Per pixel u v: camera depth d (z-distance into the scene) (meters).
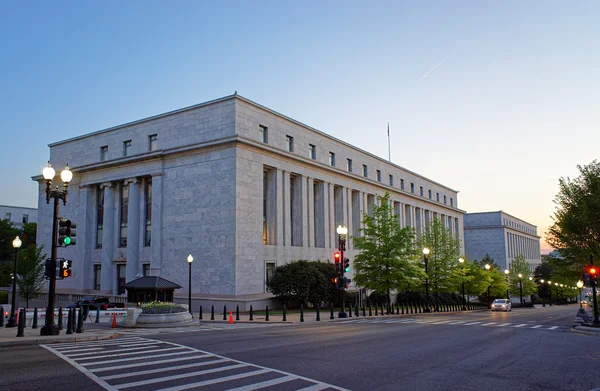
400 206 75.00
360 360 14.02
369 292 62.78
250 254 44.66
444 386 10.70
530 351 16.44
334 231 58.34
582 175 36.34
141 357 14.36
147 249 49.59
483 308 67.38
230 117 45.62
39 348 16.67
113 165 52.66
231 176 44.31
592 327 24.73
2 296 57.12
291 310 45.06
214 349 16.23
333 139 59.38
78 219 55.81
